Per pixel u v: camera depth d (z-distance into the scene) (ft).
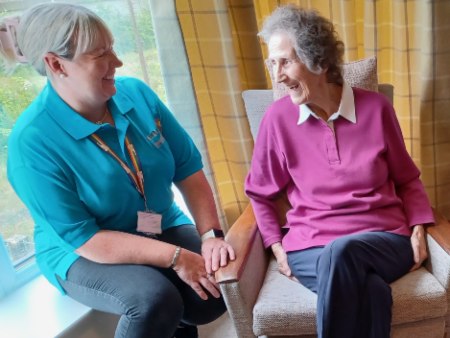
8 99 5.16
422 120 5.73
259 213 5.01
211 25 5.51
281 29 4.26
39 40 3.81
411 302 3.97
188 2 5.38
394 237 4.37
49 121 4.12
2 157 5.24
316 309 4.03
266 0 6.18
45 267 4.74
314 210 4.73
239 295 4.15
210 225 5.06
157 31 5.50
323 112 4.63
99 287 4.28
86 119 4.25
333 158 4.55
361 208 4.50
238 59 6.10
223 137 6.19
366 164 4.48
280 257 4.77
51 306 5.11
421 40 5.41
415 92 5.82
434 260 4.23
